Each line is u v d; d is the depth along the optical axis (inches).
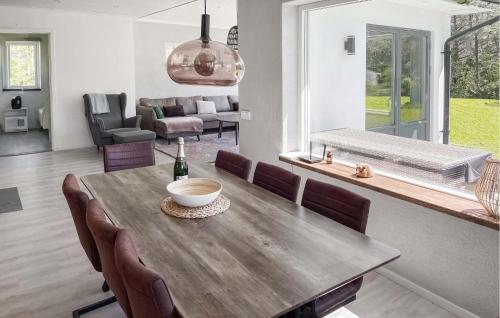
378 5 134.3
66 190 88.9
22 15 283.7
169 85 393.4
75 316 98.2
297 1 145.3
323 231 77.2
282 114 157.4
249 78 172.1
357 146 143.3
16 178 224.7
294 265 63.9
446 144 116.0
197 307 52.6
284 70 154.6
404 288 113.0
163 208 89.2
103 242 67.6
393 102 132.4
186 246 70.9
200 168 125.6
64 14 297.6
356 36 142.6
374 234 122.0
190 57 93.0
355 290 79.0
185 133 338.0
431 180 119.0
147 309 51.6
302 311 68.4
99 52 316.2
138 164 140.9
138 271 51.4
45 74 424.2
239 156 122.9
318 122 158.4
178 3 269.4
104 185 108.2
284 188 102.4
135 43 369.7
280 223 81.2
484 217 92.0
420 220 108.2
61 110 306.2
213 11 309.3
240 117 180.9
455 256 101.0
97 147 307.3
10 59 412.5
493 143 103.4
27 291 110.3
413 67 124.9
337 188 88.4
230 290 56.7
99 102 307.1
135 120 307.1
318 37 154.2
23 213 169.2
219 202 92.7
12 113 405.7
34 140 355.9
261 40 162.6
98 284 114.2
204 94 415.5
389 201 116.2
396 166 129.7
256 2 162.4
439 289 105.7
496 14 101.0
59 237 145.6
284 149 160.1
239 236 75.0
